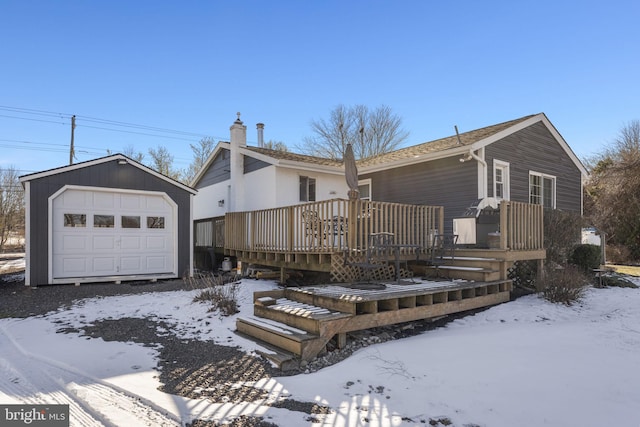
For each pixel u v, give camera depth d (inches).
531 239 315.0
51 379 143.6
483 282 267.7
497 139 398.9
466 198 392.2
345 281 276.7
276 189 461.1
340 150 1181.7
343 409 119.3
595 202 745.6
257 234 377.1
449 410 117.6
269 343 186.5
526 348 176.9
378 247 260.8
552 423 108.8
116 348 183.8
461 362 157.9
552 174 480.1
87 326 225.3
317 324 175.5
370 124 1178.6
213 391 134.3
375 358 163.8
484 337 194.5
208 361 166.7
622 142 855.7
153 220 413.1
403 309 213.2
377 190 501.0
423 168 439.5
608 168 711.7
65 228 366.6
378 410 118.5
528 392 129.1
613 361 159.6
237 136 522.6
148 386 137.2
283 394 131.6
